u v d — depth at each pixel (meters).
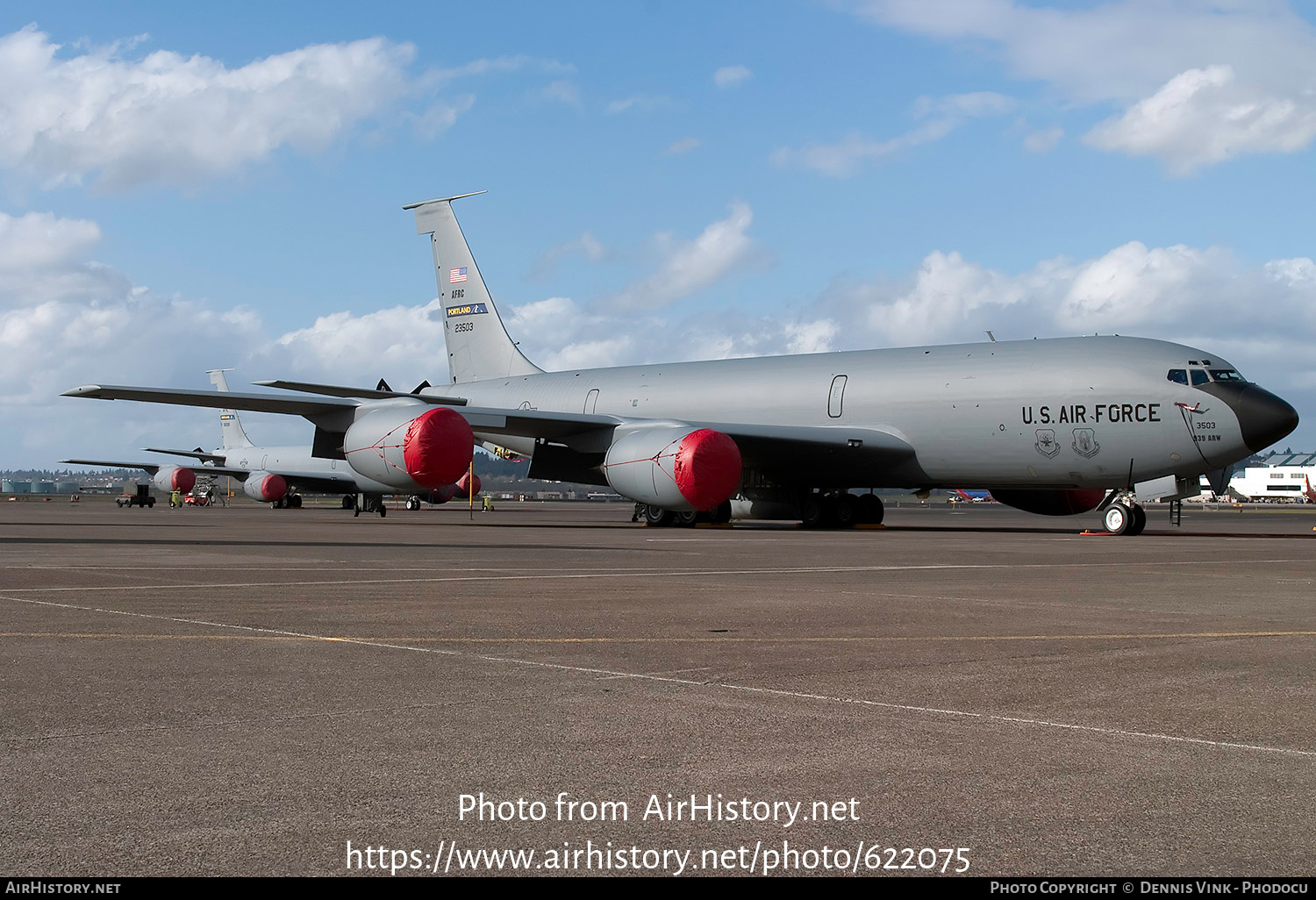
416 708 5.96
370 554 18.34
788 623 9.54
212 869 3.57
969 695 6.40
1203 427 25.53
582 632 8.88
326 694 6.33
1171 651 8.07
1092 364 26.86
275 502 67.81
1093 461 26.89
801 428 29.62
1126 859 3.72
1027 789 4.48
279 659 7.53
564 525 33.59
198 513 50.19
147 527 30.25
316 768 4.73
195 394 25.80
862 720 5.71
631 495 28.06
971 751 5.09
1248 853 3.78
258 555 17.98
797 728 5.53
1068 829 4.01
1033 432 27.50
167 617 9.74
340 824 4.02
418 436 25.52
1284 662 7.58
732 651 7.97
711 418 33.06
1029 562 17.19
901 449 29.47
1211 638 8.75
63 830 3.92
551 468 31.09
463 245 40.66
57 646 8.02
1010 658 7.70
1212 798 4.38
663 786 4.52
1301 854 3.77
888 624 9.52
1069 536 26.88
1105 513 28.31
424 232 41.81
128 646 8.07
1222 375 25.94
